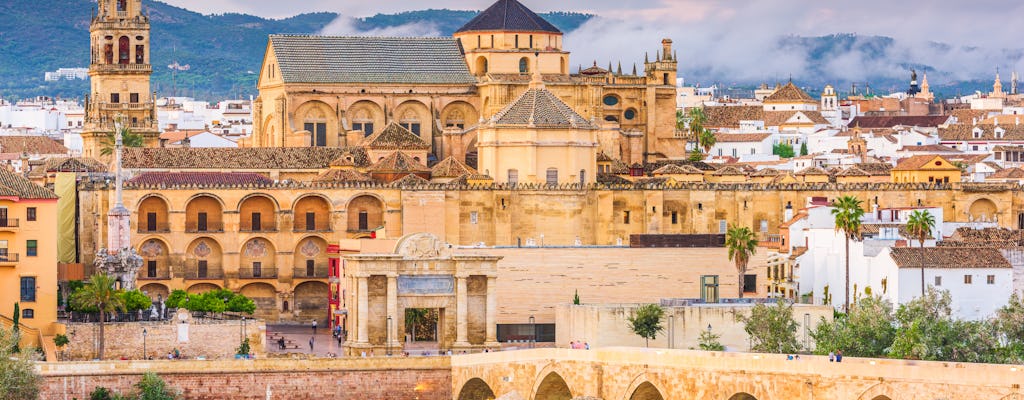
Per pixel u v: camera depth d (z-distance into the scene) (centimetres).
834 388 14725
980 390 13775
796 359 15175
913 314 19238
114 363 18975
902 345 18275
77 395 18800
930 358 18188
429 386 19562
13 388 17912
